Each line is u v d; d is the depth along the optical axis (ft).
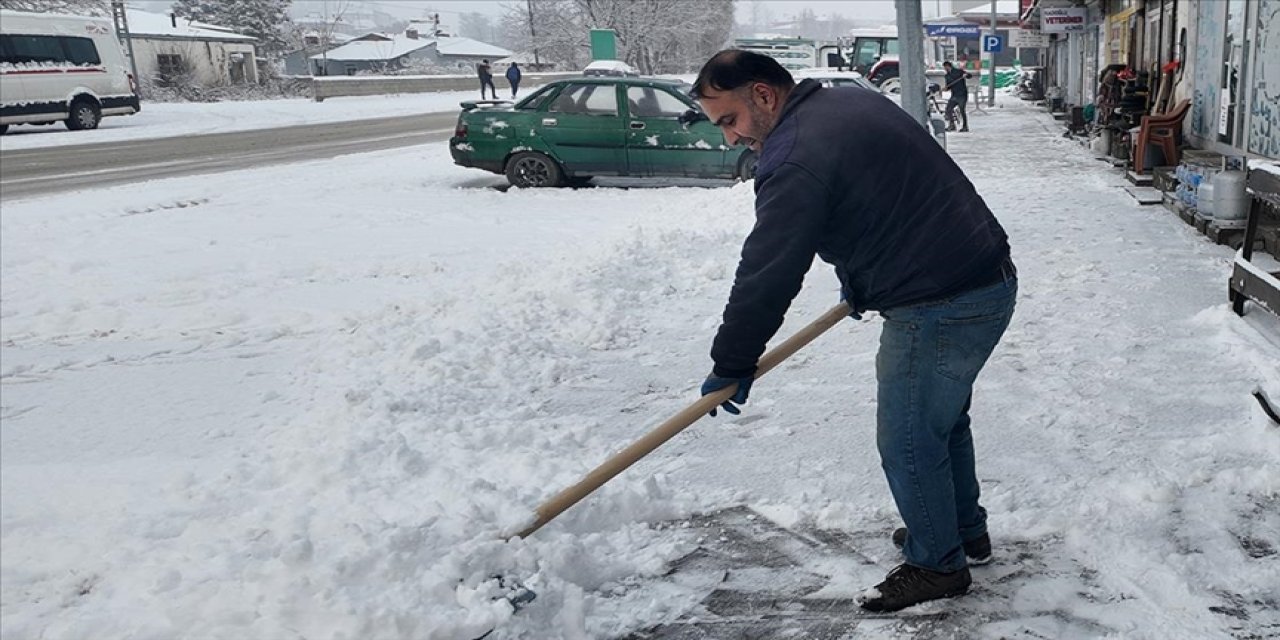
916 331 8.29
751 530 11.00
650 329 19.10
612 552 10.61
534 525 9.89
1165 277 20.48
